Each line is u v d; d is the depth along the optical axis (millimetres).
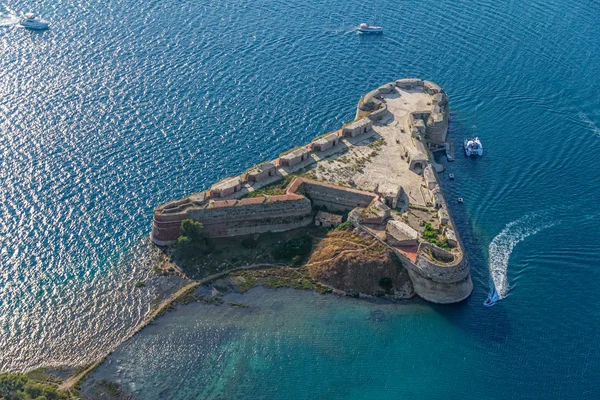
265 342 162625
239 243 187375
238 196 189750
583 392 150250
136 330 165000
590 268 178875
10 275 177125
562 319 166000
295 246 183875
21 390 143750
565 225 192250
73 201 196875
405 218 184625
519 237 188750
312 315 169250
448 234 177125
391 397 150875
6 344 161125
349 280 176000
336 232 186000
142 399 149000
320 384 153625
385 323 167375
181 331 164875
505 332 163750
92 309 170000
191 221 181375
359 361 158625
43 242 185500
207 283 177250
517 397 149875
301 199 188000
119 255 183750
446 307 171125
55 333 164000
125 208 195875
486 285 175375
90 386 151000
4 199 196250
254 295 174250
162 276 178875
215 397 150250
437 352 160375
